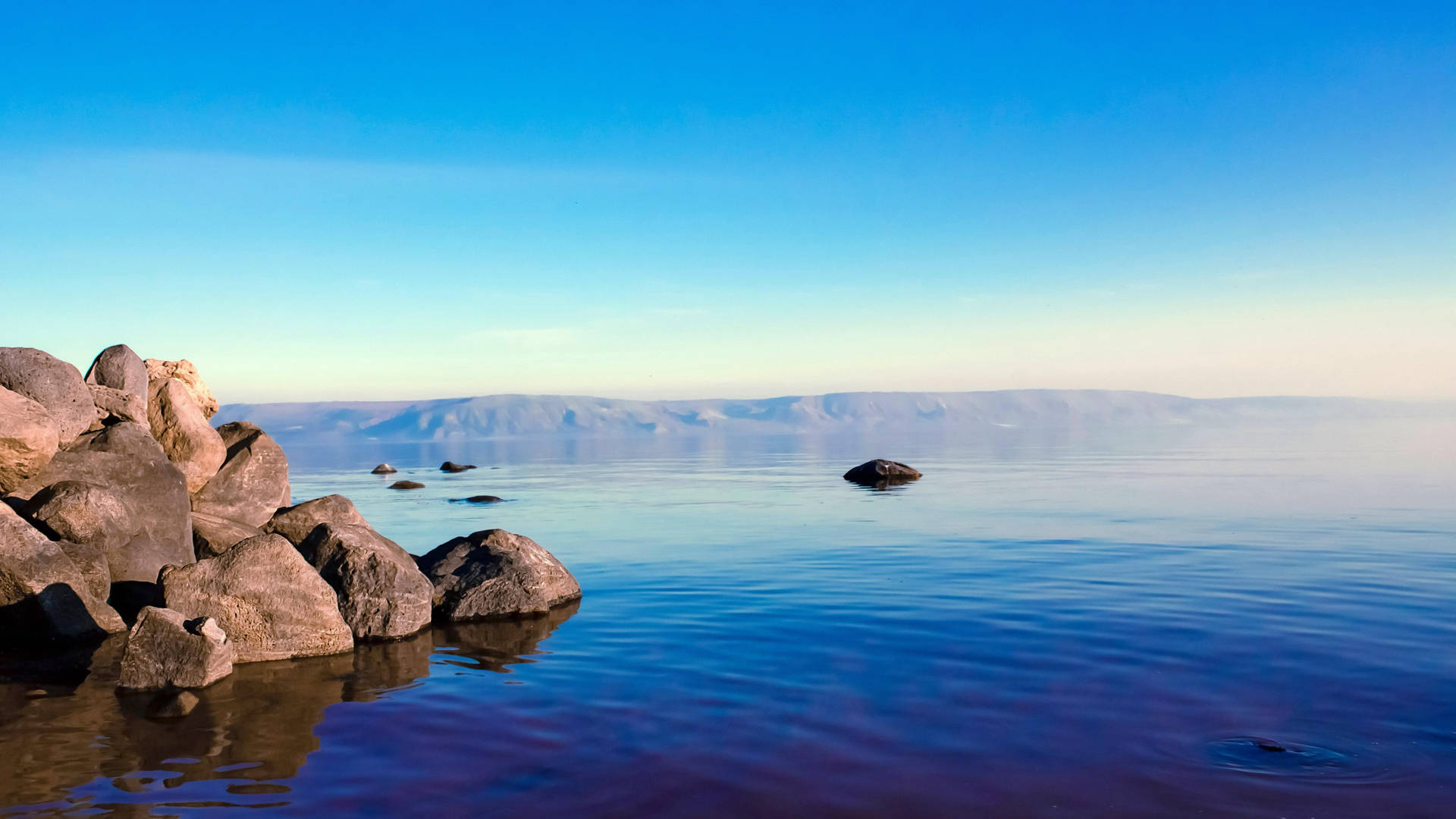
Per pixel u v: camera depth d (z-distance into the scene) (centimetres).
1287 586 1498
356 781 728
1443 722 831
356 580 1326
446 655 1175
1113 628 1229
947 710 893
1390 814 642
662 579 1722
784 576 1719
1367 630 1190
